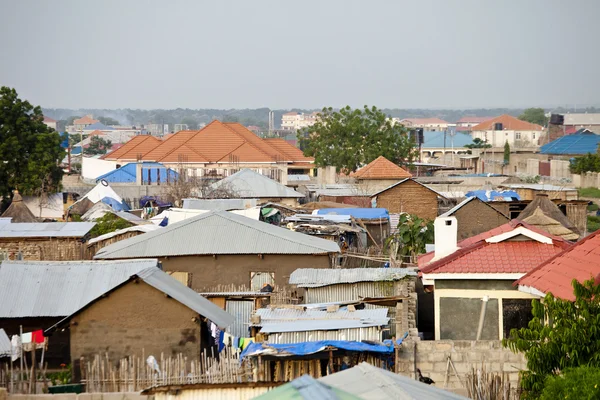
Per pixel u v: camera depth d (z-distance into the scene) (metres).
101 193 127.06
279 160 180.50
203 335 47.47
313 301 55.94
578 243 44.12
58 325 45.84
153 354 45.97
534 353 33.59
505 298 45.78
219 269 69.81
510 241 47.38
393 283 55.69
